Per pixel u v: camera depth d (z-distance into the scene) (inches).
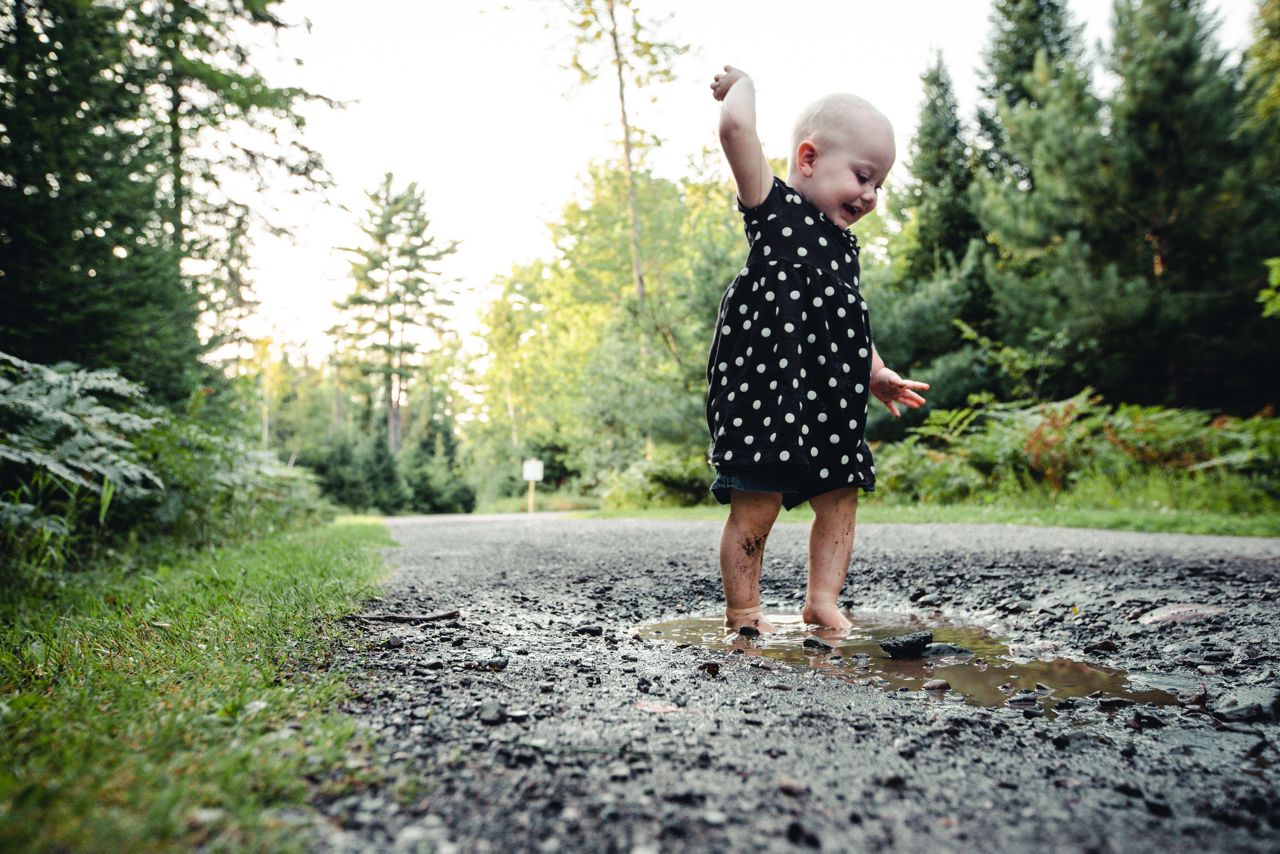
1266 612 103.5
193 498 233.6
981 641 92.5
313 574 138.8
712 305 537.6
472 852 36.4
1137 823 41.3
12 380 184.9
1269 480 344.2
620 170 1008.9
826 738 54.5
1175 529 260.2
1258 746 53.6
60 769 43.1
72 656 74.5
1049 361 543.2
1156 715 60.9
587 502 1194.6
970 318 677.9
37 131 189.9
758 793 44.3
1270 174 532.4
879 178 100.0
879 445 499.5
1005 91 814.5
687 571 167.3
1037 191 599.5
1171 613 103.8
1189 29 528.4
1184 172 540.7
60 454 155.2
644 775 46.5
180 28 319.9
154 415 218.2
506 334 1747.0
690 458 578.2
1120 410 411.5
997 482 417.1
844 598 131.0
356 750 49.1
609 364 722.8
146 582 136.8
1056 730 57.5
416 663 74.3
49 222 190.9
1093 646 86.4
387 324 2293.3
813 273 95.8
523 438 1562.5
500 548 233.0
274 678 65.9
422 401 2219.5
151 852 34.7
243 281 419.2
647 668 75.7
